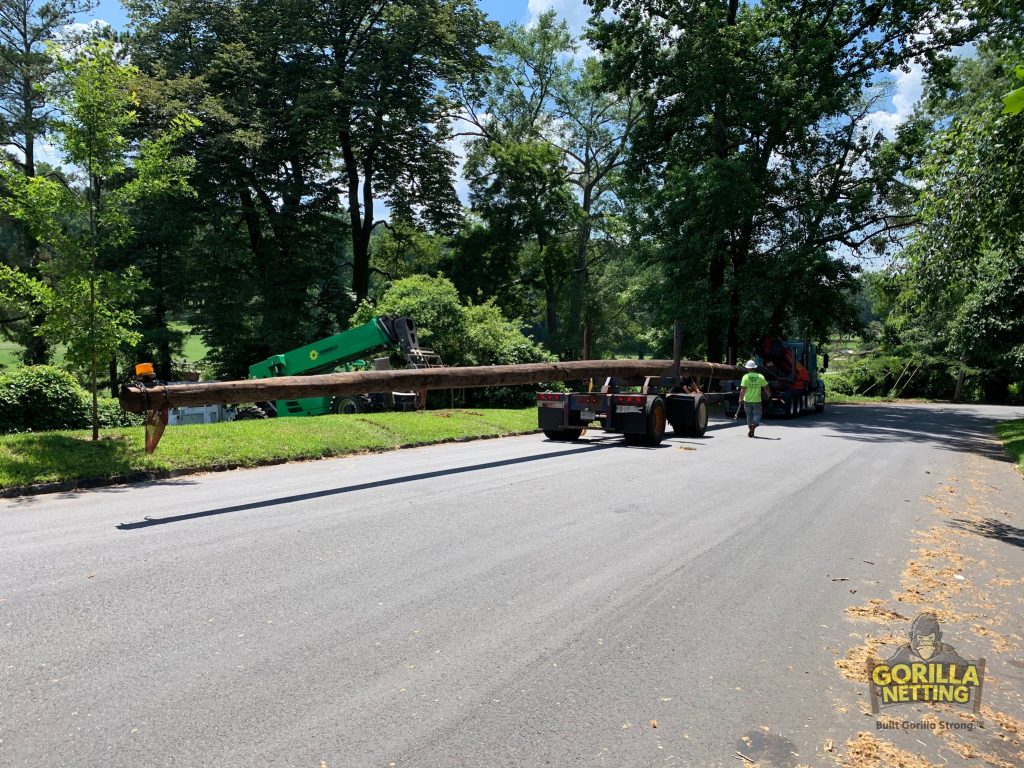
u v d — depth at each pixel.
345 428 14.26
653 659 4.31
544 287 48.75
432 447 14.24
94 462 9.92
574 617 4.93
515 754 3.24
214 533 6.85
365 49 36.53
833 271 28.28
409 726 3.46
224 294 33.78
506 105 49.38
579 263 50.47
